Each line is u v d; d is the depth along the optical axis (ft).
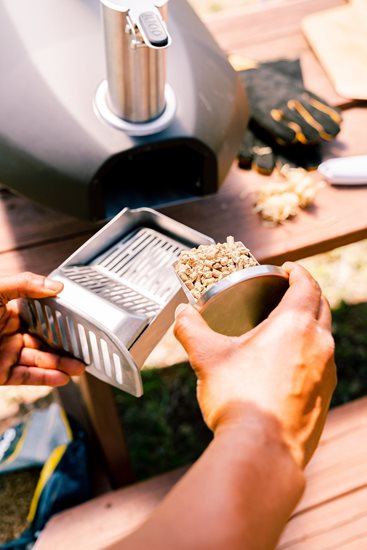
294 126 4.05
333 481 4.03
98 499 4.22
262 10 5.21
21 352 3.23
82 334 2.86
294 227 3.87
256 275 2.21
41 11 3.43
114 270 3.04
